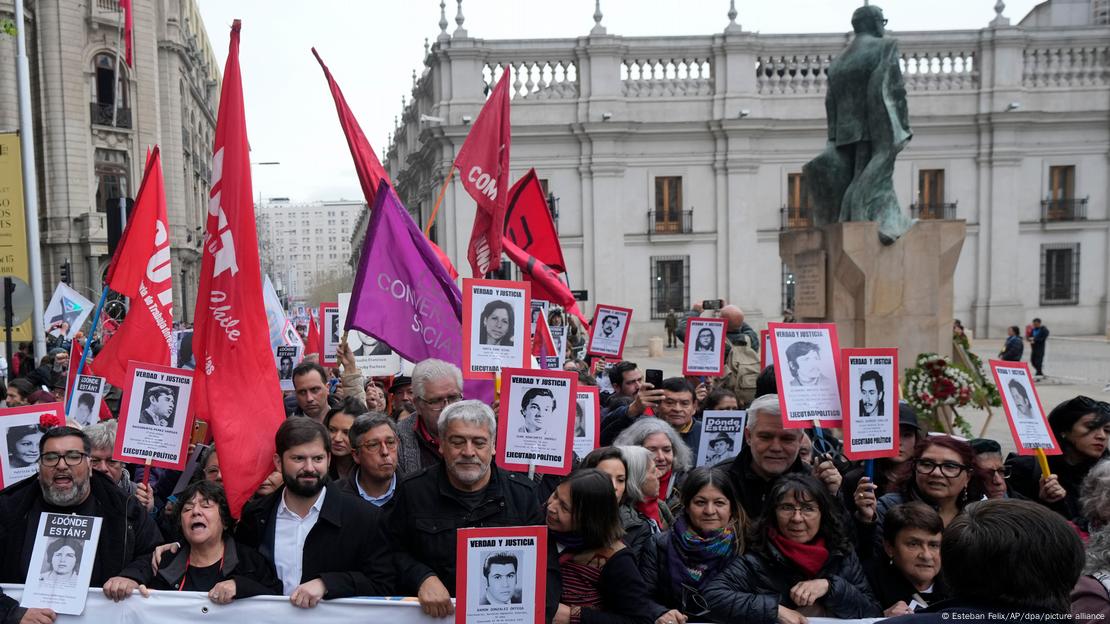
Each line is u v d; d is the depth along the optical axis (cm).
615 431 611
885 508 425
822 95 3238
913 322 959
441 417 385
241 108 498
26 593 383
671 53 3225
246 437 472
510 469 431
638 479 429
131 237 658
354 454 472
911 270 959
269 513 408
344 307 859
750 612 352
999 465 462
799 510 366
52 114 3534
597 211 3216
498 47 3152
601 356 960
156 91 3894
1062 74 3278
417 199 4084
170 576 392
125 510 414
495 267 798
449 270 707
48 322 1373
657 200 3275
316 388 611
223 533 413
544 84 3225
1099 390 1733
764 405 437
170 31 4178
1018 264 3300
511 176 3228
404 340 577
